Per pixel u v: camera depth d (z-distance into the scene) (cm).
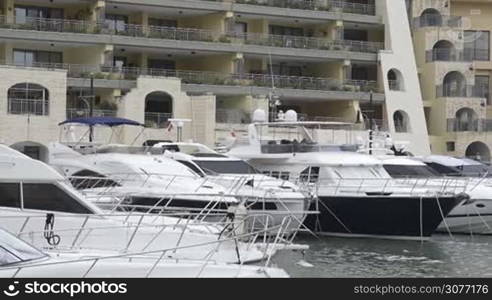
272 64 6353
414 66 6384
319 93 6053
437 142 6325
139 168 2603
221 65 5975
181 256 1560
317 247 2736
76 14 5697
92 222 1633
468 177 3375
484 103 6419
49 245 1555
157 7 5747
